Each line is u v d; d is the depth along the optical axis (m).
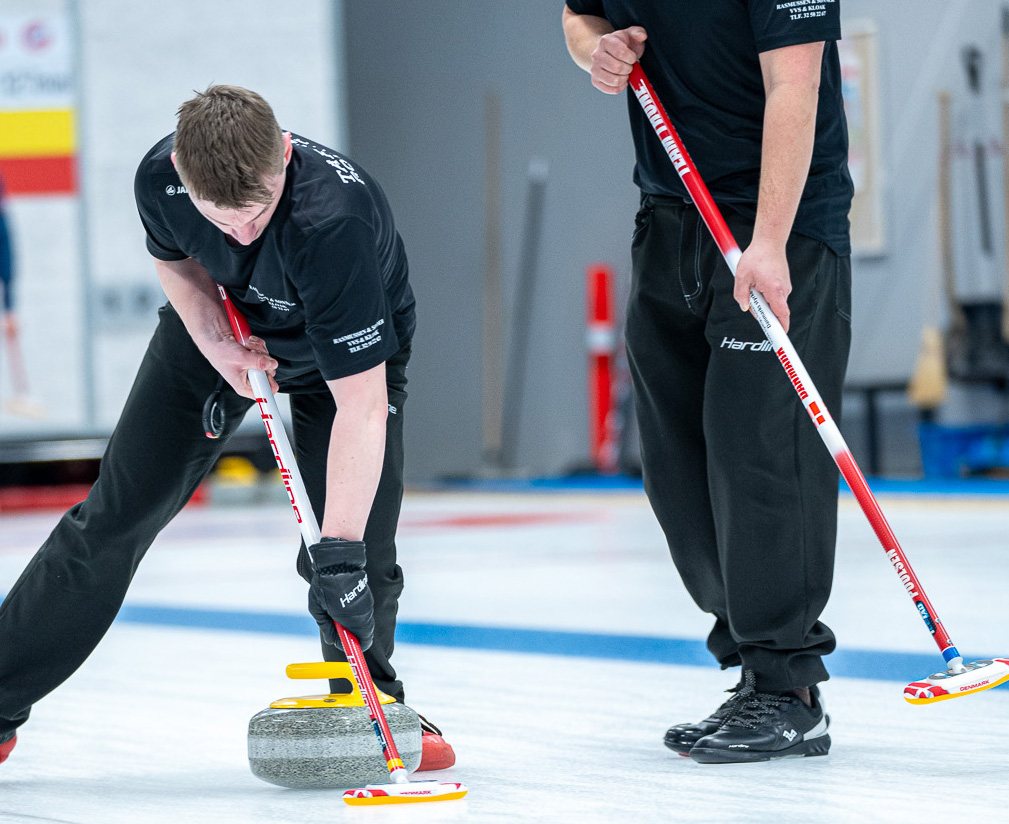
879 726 8.12
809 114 6.91
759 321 6.89
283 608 14.78
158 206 6.64
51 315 35.31
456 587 16.33
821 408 6.72
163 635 13.03
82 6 34.88
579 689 9.68
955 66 31.78
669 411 7.91
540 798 6.37
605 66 7.61
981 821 5.72
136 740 8.22
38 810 6.39
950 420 32.44
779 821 5.80
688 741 7.43
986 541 19.75
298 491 6.57
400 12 41.38
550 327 39.25
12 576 19.08
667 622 13.02
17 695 7.18
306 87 34.91
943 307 31.16
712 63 7.35
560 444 39.19
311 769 6.67
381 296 6.30
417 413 41.62
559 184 38.91
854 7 33.09
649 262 7.82
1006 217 30.84
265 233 6.29
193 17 34.88
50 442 35.44
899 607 13.40
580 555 19.88
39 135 35.06
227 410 7.12
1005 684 9.54
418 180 41.25
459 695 9.49
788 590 7.32
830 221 7.37
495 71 39.75
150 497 7.09
